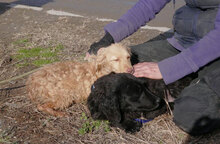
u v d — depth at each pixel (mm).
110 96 1285
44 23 2584
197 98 1255
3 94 1572
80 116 1429
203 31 1386
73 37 2289
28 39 2236
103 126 1345
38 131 1322
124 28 1603
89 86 1504
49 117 1406
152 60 1604
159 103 1289
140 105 1281
